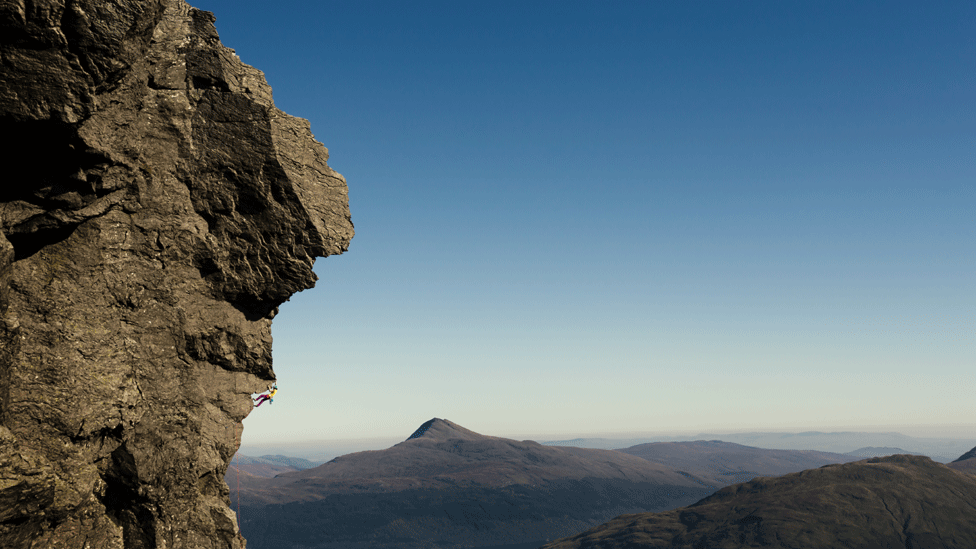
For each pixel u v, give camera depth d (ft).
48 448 89.56
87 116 84.48
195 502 109.60
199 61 119.14
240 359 123.65
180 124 116.06
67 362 93.71
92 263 101.30
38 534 87.86
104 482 99.55
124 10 84.84
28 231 92.79
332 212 132.87
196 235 115.85
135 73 104.88
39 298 93.86
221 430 119.14
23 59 79.36
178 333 112.78
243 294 123.34
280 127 131.64
